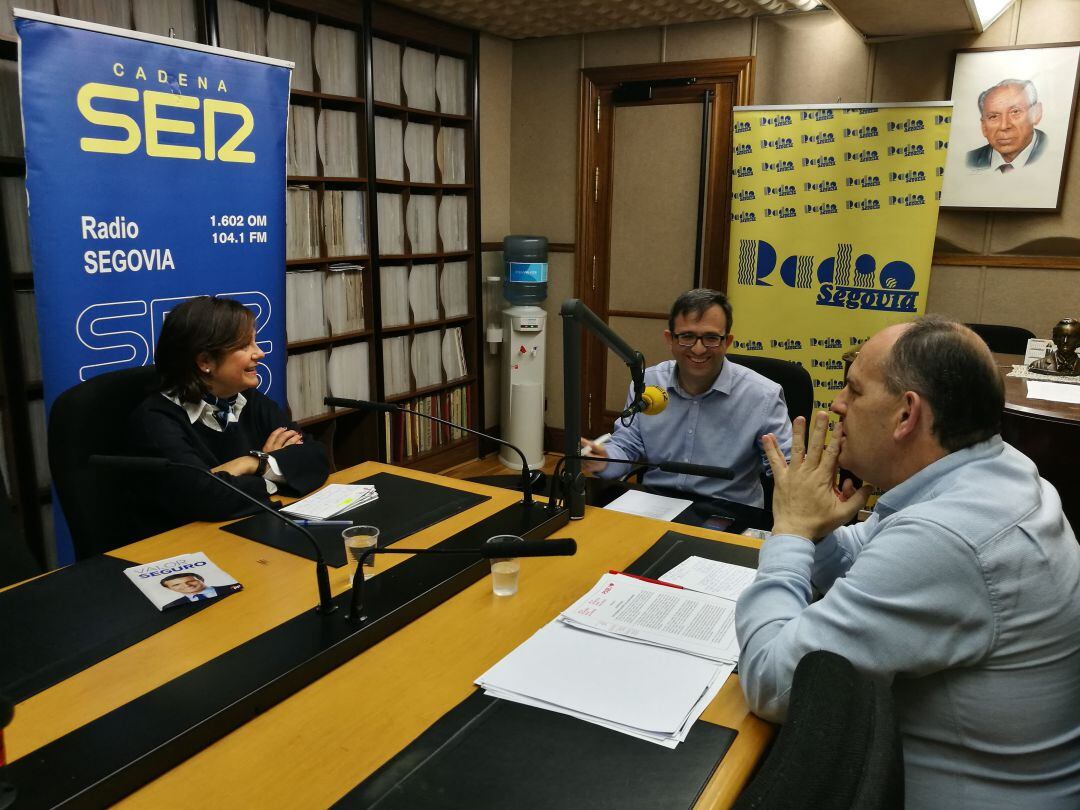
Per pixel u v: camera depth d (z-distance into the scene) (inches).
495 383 199.0
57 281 97.7
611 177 187.0
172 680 44.7
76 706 42.3
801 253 161.0
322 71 143.9
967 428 42.0
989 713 39.0
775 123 157.9
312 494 78.1
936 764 40.7
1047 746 39.3
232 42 126.1
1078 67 142.1
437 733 41.2
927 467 43.2
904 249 153.5
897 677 40.4
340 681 46.4
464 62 177.5
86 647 48.6
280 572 59.9
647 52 177.2
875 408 44.4
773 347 166.7
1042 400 110.1
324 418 151.9
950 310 160.4
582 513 73.2
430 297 175.5
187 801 36.5
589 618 52.7
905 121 149.5
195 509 70.4
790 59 164.9
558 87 188.4
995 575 37.7
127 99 101.1
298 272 143.4
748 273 165.6
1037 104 145.9
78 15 106.3
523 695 44.3
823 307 161.2
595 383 199.9
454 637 51.4
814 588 56.1
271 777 38.0
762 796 16.8
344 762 39.0
